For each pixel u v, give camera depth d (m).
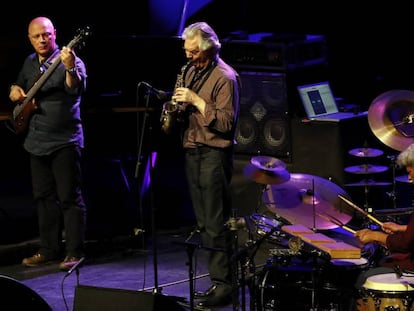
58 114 12.83
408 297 8.92
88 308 8.80
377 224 10.18
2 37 15.33
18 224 15.05
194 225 15.44
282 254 9.89
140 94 15.59
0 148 15.35
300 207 11.12
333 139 13.23
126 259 13.72
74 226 13.10
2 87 15.33
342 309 9.73
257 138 14.09
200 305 11.15
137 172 11.05
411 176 9.35
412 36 15.40
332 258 9.43
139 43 15.86
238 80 11.22
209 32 10.79
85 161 17.05
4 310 8.23
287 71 13.66
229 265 11.17
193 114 11.07
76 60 12.67
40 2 17.11
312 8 16.25
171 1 17.09
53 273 13.02
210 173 10.98
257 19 16.92
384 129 11.87
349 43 15.91
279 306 9.98
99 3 17.39
